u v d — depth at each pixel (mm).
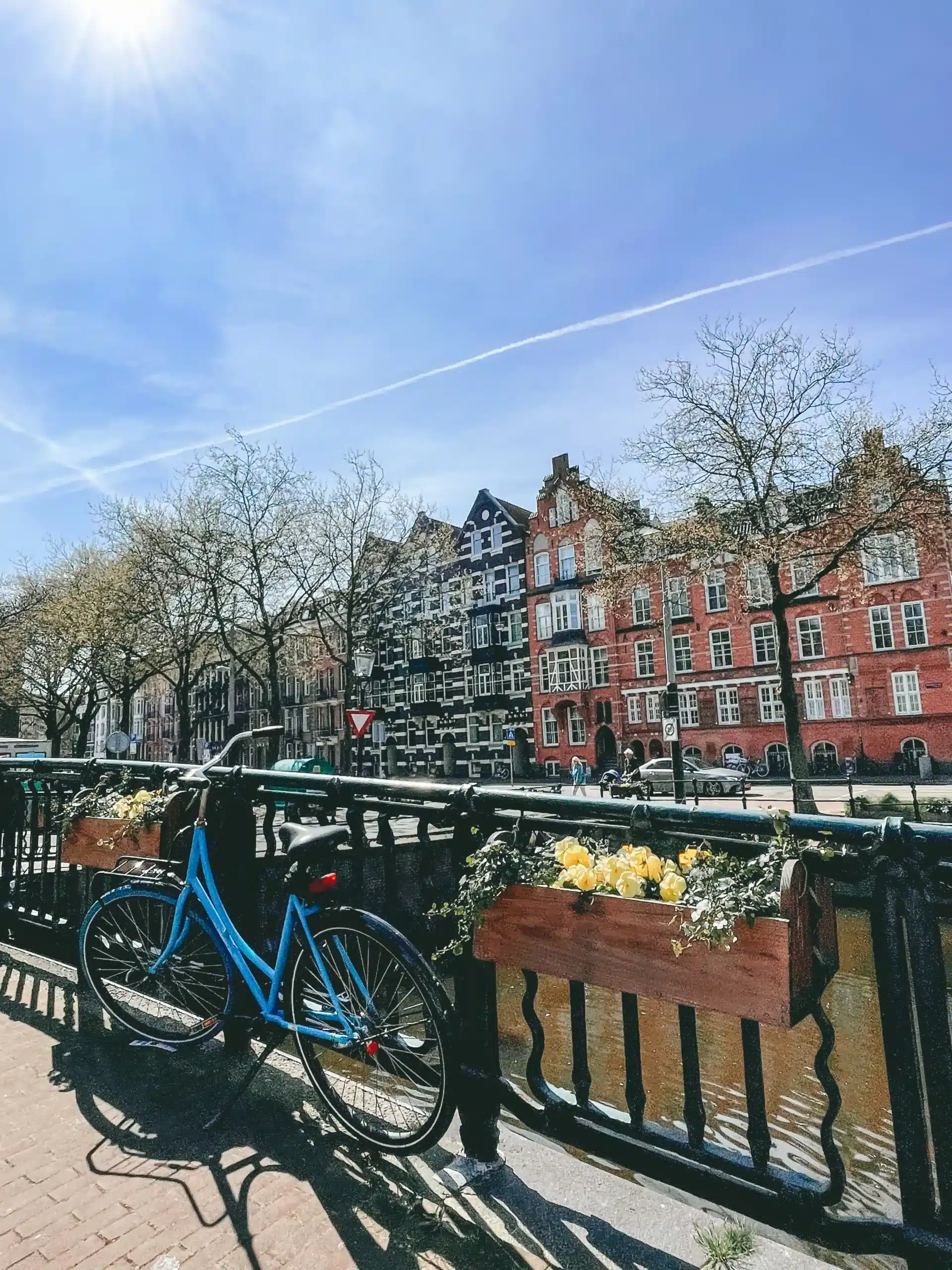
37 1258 2164
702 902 1940
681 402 21250
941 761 30641
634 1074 2305
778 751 34500
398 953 2637
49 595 36312
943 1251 1777
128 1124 2895
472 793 2777
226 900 3482
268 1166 2594
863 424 19797
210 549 28391
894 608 32250
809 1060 7035
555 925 2291
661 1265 2049
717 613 36844
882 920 1936
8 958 4902
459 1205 2328
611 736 40344
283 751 56656
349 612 30000
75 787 4820
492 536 46344
